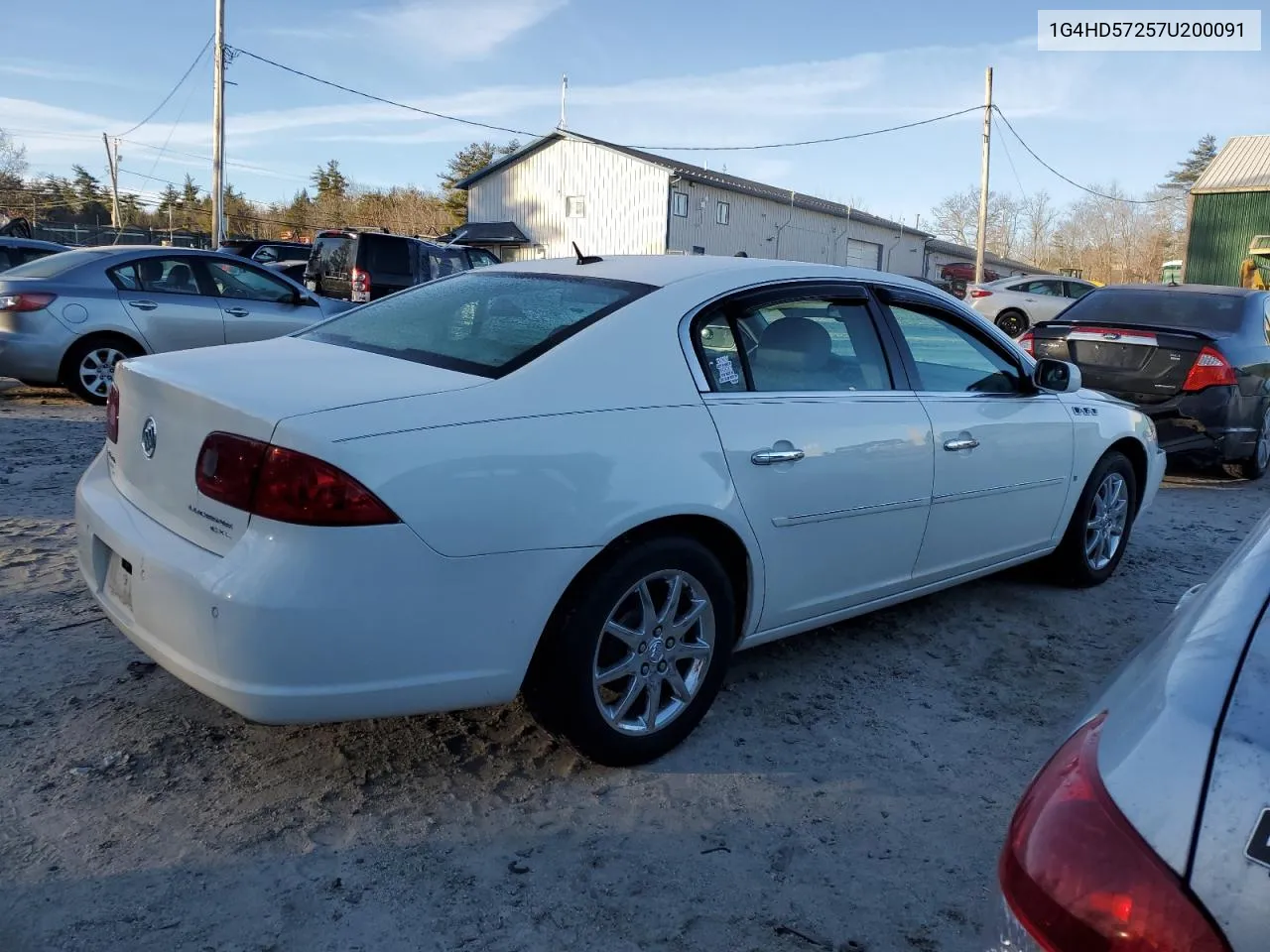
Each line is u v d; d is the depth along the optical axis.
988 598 4.95
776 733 3.46
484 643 2.70
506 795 2.99
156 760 3.07
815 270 3.80
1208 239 33.22
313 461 2.45
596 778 3.11
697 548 3.12
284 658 2.45
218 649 2.48
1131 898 1.21
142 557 2.71
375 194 75.19
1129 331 7.63
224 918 2.40
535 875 2.63
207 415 2.65
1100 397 5.16
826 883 2.66
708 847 2.79
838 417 3.56
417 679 2.62
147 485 2.92
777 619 3.51
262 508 2.48
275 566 2.45
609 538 2.86
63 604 4.18
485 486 2.65
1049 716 3.71
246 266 9.56
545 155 42.00
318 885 2.54
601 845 2.77
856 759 3.31
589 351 3.05
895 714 3.66
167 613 2.62
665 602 3.13
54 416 8.31
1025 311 22.27
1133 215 65.12
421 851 2.70
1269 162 33.22
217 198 27.11
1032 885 1.31
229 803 2.87
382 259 14.98
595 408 2.94
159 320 8.92
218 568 2.51
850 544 3.66
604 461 2.88
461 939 2.38
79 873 2.54
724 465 3.17
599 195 41.03
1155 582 5.34
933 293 4.22
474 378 2.89
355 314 3.78
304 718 2.52
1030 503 4.51
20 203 69.00
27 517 5.36
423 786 3.01
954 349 4.24
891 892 2.63
